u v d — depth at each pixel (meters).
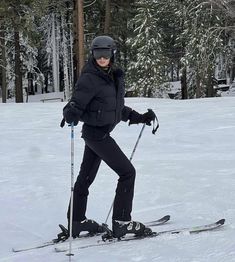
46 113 16.31
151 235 4.26
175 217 4.89
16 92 32.75
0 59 32.69
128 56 35.44
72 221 4.30
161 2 33.56
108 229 4.33
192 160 8.16
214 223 4.45
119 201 4.21
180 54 35.44
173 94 39.50
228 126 11.87
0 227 5.00
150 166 7.65
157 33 33.00
